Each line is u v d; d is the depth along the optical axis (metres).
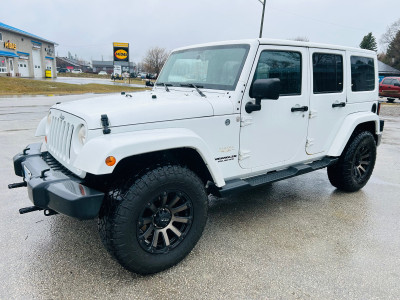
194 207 2.65
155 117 2.48
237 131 2.98
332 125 3.96
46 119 3.37
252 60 2.97
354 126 4.07
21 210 2.58
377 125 4.53
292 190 4.63
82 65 126.31
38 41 47.69
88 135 2.25
